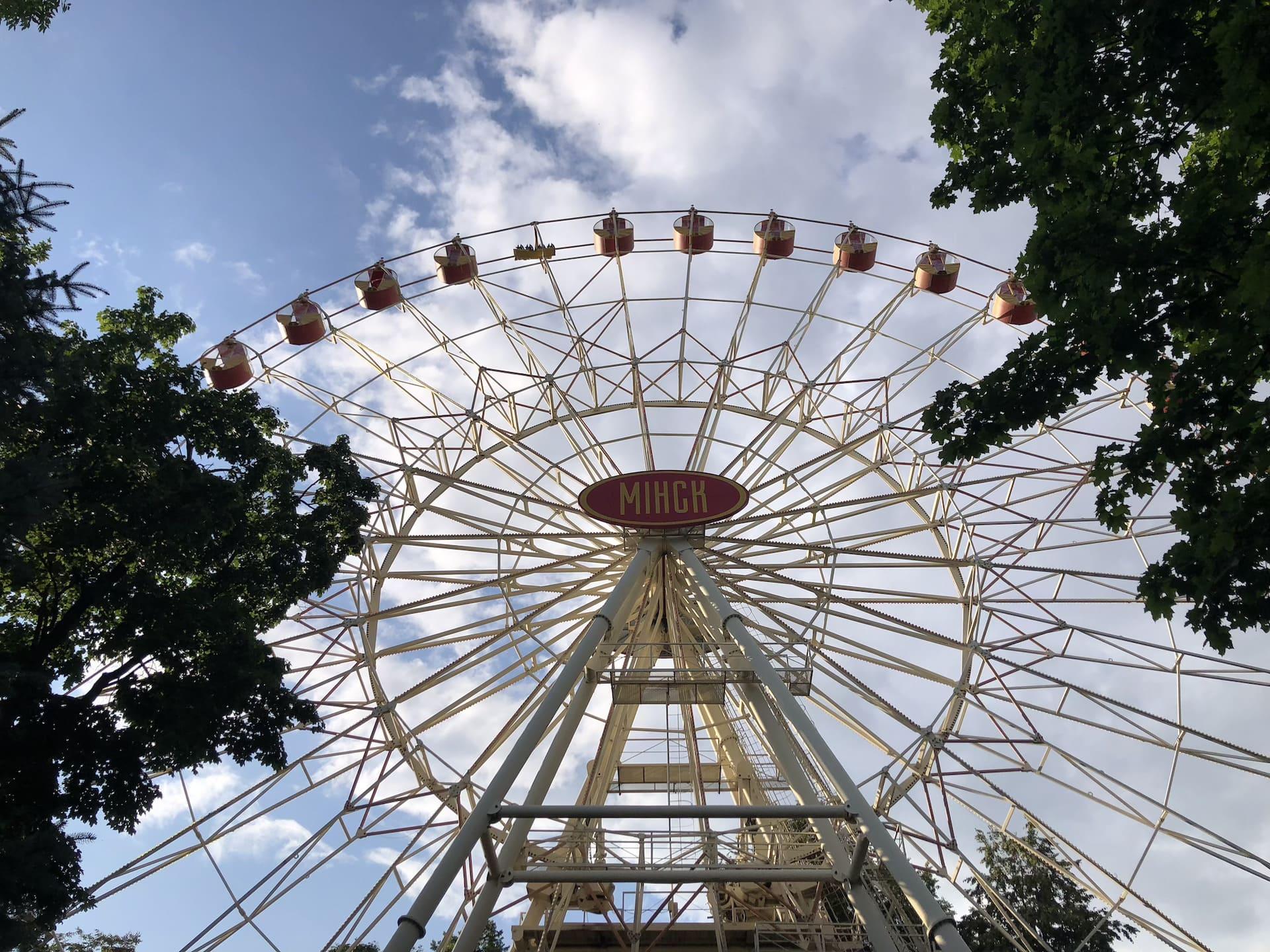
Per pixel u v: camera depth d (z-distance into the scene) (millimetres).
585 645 21453
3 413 14281
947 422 14570
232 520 19516
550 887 24250
